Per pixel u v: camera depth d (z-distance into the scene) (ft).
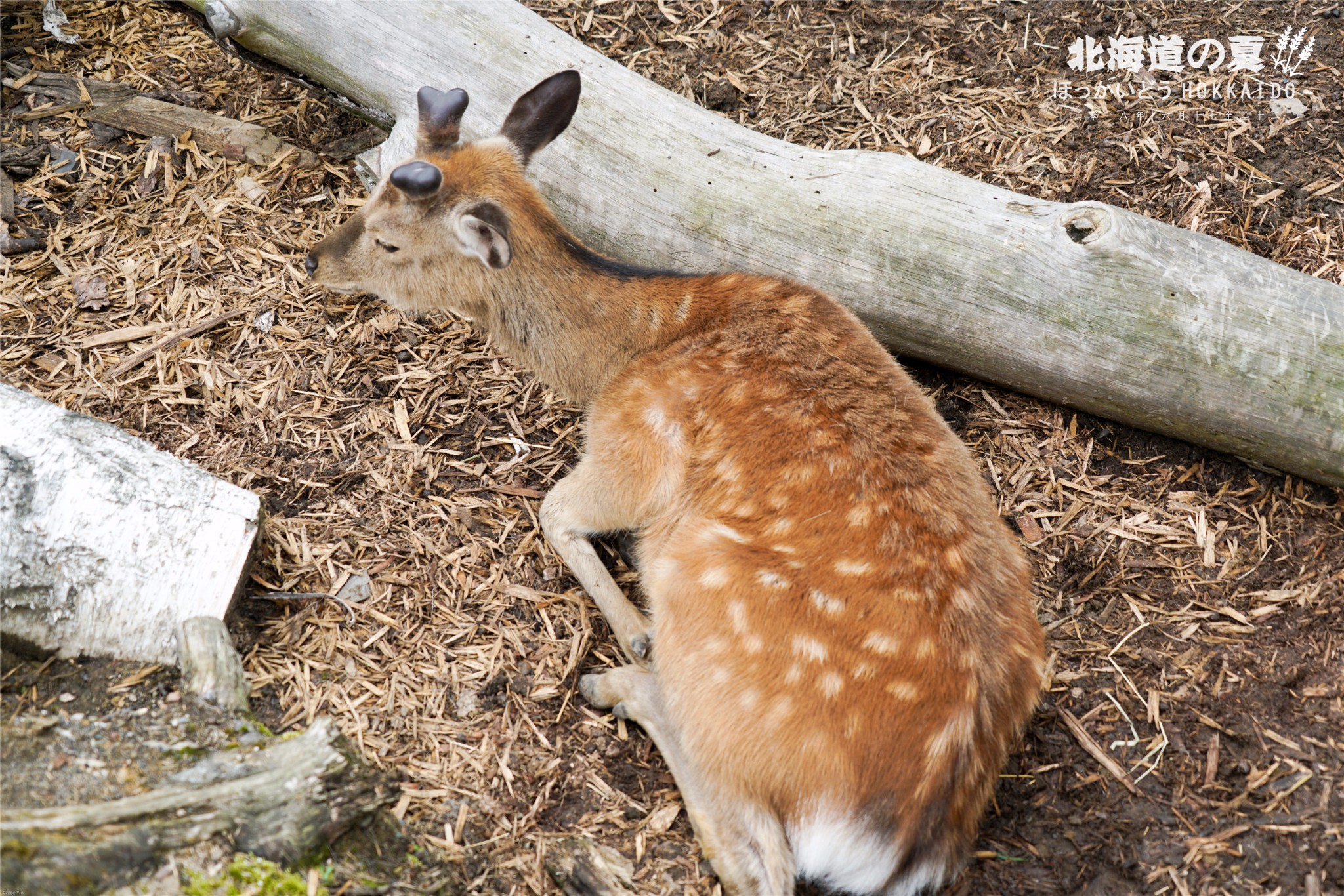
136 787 9.37
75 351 14.76
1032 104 17.38
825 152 14.94
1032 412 14.60
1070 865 10.64
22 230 16.07
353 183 17.06
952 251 13.84
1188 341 13.16
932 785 9.63
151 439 13.87
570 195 14.96
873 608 10.16
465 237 11.99
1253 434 13.21
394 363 15.19
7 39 18.52
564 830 10.85
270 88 18.25
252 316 15.42
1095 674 12.07
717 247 14.61
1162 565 12.96
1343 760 11.06
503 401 14.90
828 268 14.29
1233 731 11.43
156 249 16.05
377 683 11.74
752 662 10.33
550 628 12.60
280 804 9.20
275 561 12.64
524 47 15.15
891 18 18.98
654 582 11.40
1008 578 10.84
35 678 10.40
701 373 12.34
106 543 10.78
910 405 11.88
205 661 10.52
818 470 11.16
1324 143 16.37
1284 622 12.27
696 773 10.68
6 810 8.61
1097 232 13.41
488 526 13.50
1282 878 10.30
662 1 19.40
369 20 15.19
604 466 12.66
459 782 11.03
